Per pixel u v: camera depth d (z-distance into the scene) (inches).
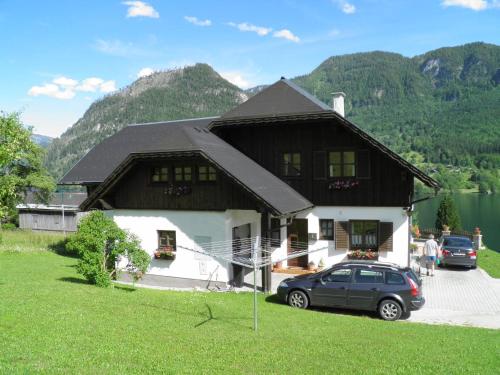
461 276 717.9
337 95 903.1
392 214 686.5
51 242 1052.5
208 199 653.9
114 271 571.2
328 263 725.3
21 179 1249.4
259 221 751.1
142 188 698.8
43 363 267.6
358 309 499.8
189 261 668.7
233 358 307.9
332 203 718.5
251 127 771.4
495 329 449.1
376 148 668.7
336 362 311.4
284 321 438.6
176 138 653.9
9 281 561.6
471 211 3250.5
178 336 354.9
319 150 727.1
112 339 330.3
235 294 594.2
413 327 439.2
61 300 447.2
